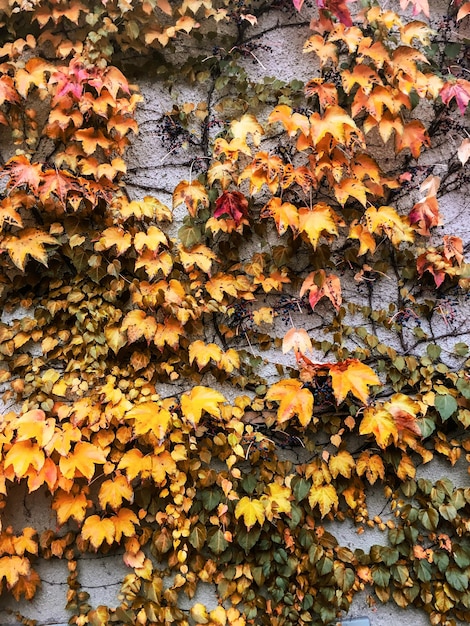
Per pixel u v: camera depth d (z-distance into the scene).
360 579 1.14
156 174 1.20
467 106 1.20
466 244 1.22
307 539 1.12
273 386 1.11
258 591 1.13
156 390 1.17
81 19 1.16
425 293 1.21
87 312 1.13
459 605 1.12
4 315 1.15
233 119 1.19
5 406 1.13
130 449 1.12
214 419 1.14
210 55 1.20
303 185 1.11
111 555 1.15
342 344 1.20
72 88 1.08
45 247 1.13
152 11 1.17
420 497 1.16
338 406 1.11
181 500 1.10
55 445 1.02
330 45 1.15
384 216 1.15
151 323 1.11
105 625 1.10
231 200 1.12
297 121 1.10
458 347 1.19
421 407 1.13
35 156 1.17
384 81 1.17
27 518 1.14
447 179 1.22
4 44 1.14
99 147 1.18
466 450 1.17
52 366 1.14
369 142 1.21
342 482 1.16
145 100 1.20
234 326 1.19
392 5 1.21
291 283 1.20
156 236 1.10
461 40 1.20
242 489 1.13
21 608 1.13
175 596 1.11
